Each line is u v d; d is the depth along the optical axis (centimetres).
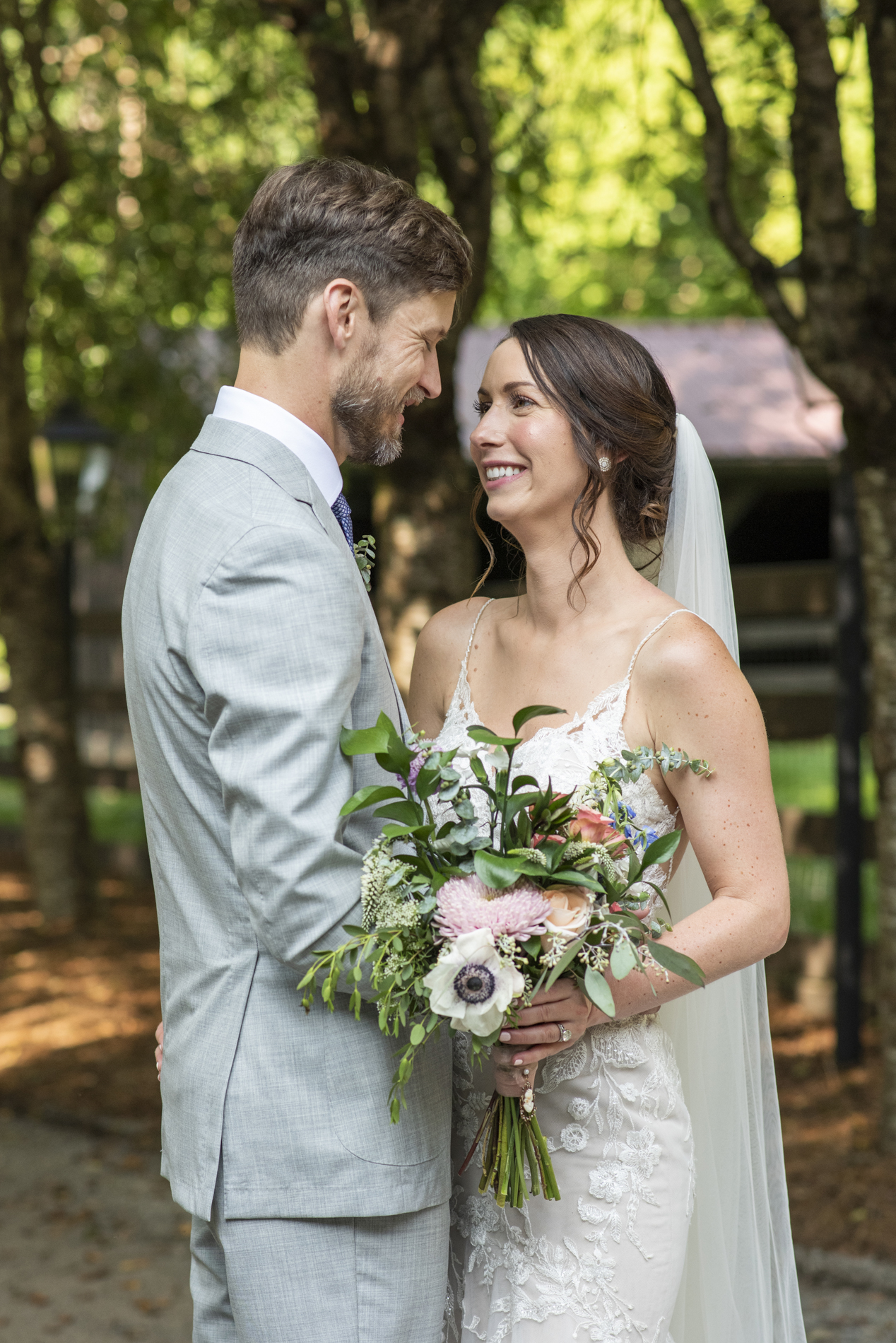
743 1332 213
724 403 832
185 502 174
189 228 749
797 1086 480
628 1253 187
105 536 819
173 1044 176
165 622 168
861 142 719
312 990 164
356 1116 168
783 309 397
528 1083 176
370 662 176
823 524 900
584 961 165
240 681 160
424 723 231
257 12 635
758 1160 219
